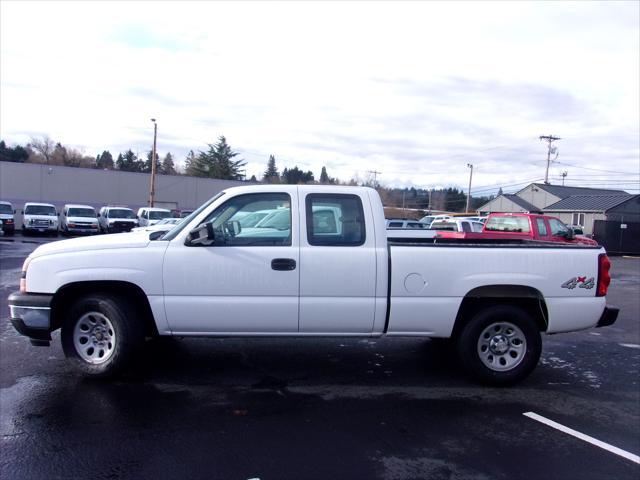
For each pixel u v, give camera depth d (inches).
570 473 137.6
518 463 142.5
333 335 197.3
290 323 192.9
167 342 253.4
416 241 253.0
